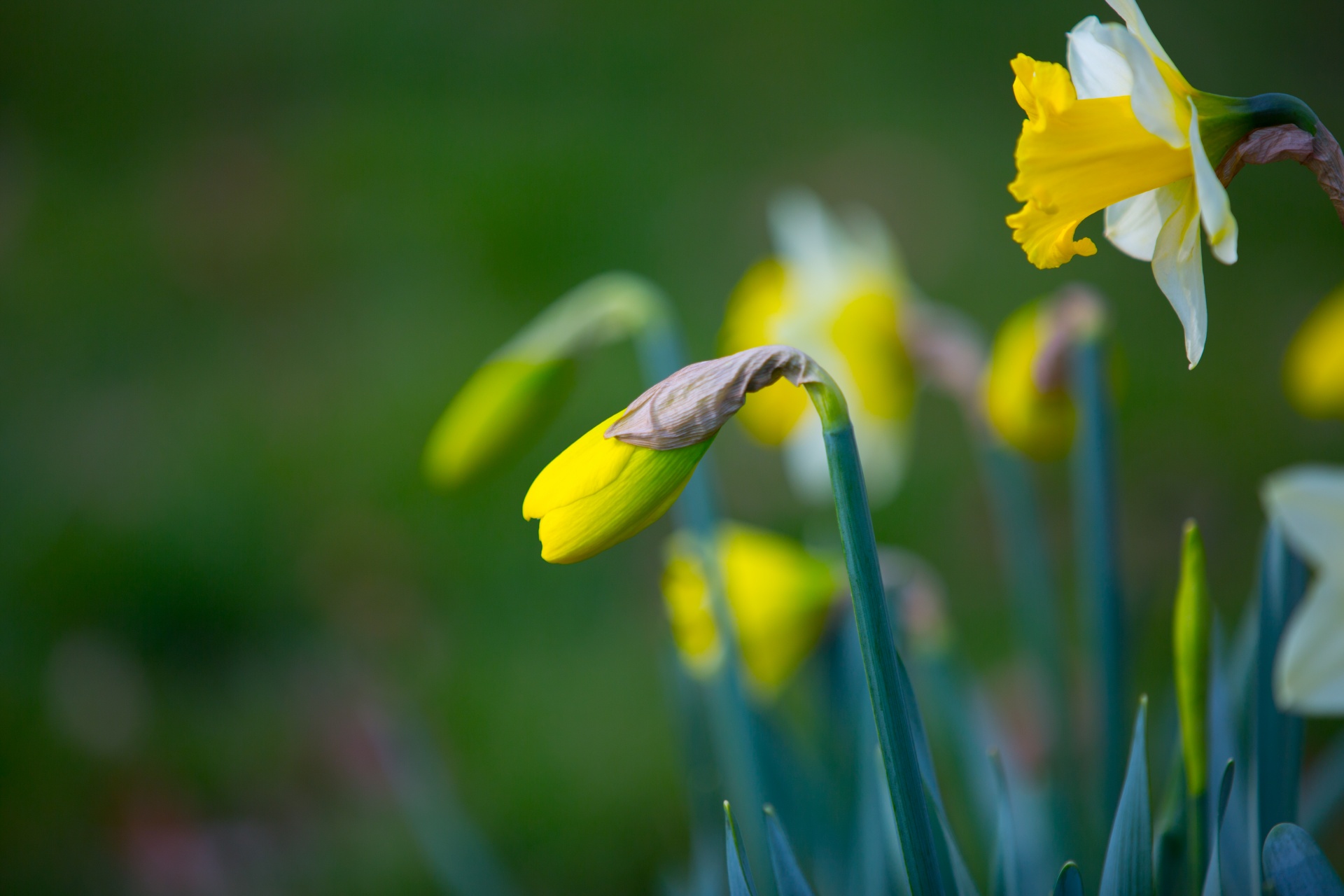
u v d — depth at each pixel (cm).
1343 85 352
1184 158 86
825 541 141
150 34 485
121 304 325
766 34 453
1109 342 102
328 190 373
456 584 238
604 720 200
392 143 400
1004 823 95
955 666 111
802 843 107
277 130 412
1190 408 256
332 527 249
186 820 183
